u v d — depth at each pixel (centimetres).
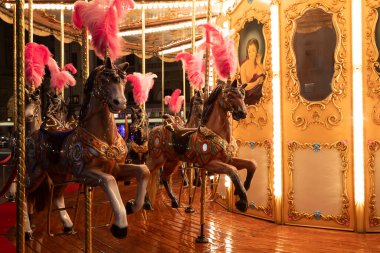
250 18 686
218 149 502
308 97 611
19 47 310
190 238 541
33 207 533
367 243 521
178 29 1143
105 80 351
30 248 482
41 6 823
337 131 594
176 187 997
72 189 968
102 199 835
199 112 685
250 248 496
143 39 830
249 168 515
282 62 632
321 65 602
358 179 580
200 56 654
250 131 689
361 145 579
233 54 526
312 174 611
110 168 371
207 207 757
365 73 584
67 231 541
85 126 374
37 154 467
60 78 582
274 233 574
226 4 779
